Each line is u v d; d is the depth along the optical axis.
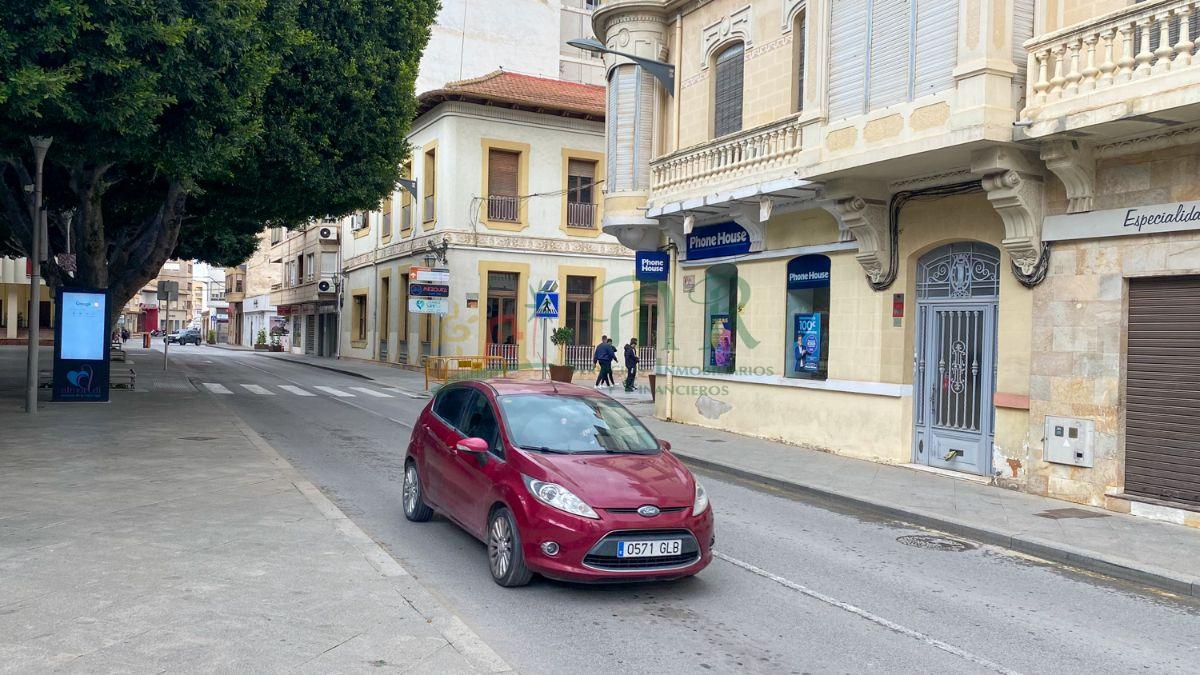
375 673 4.38
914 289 12.45
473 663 4.57
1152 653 5.52
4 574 5.74
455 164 30.12
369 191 17.83
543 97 31.31
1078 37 9.10
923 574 7.22
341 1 15.83
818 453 13.48
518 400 7.34
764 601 6.25
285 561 6.26
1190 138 8.75
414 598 5.58
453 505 7.25
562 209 31.91
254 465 10.13
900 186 12.18
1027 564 7.72
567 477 6.17
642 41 17.53
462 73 37.44
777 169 13.28
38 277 14.57
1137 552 7.76
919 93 10.62
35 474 9.20
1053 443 10.10
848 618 5.96
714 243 16.66
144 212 20.81
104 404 16.34
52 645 4.55
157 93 10.62
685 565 6.09
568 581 5.94
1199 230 8.73
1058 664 5.25
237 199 17.84
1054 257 10.19
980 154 10.10
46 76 8.93
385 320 37.06
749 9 15.14
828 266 13.73
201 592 5.50
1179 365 9.03
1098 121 8.69
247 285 69.88
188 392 19.89
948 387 11.93
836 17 12.09
